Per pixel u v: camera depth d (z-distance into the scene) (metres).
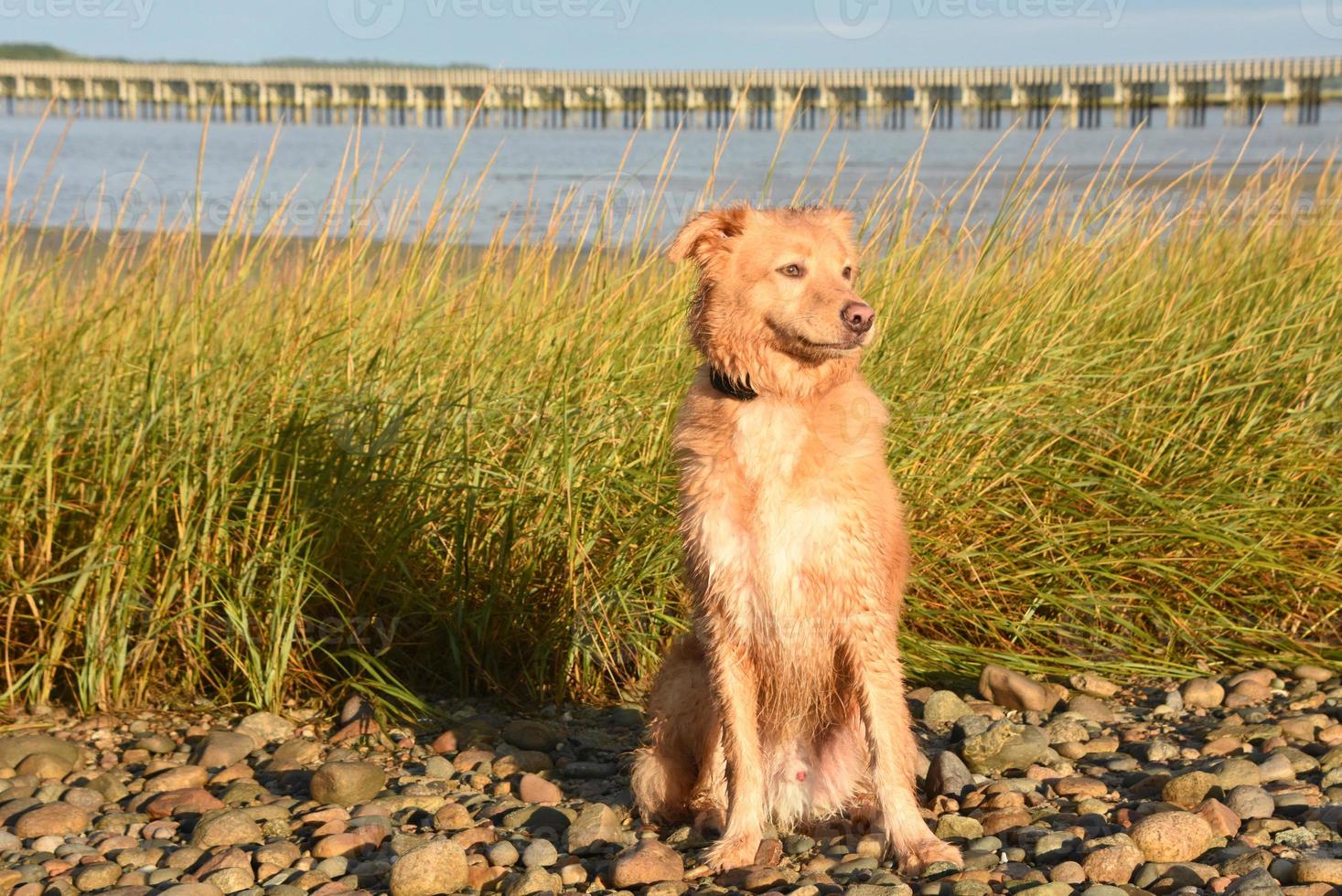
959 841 3.87
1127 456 4.87
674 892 3.73
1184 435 4.87
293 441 4.52
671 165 5.10
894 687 3.89
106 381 4.54
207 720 4.35
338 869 3.82
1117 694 4.46
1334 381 4.98
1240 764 4.02
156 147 30.41
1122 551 4.69
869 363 4.81
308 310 4.71
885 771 3.86
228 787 4.08
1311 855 3.76
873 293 4.98
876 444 3.91
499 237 4.92
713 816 3.97
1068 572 4.69
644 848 3.79
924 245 5.09
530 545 4.54
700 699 3.99
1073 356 4.96
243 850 3.87
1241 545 4.64
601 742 4.29
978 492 4.73
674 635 4.49
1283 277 5.25
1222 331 5.11
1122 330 5.15
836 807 4.00
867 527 3.86
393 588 4.52
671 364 4.82
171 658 4.46
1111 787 4.04
